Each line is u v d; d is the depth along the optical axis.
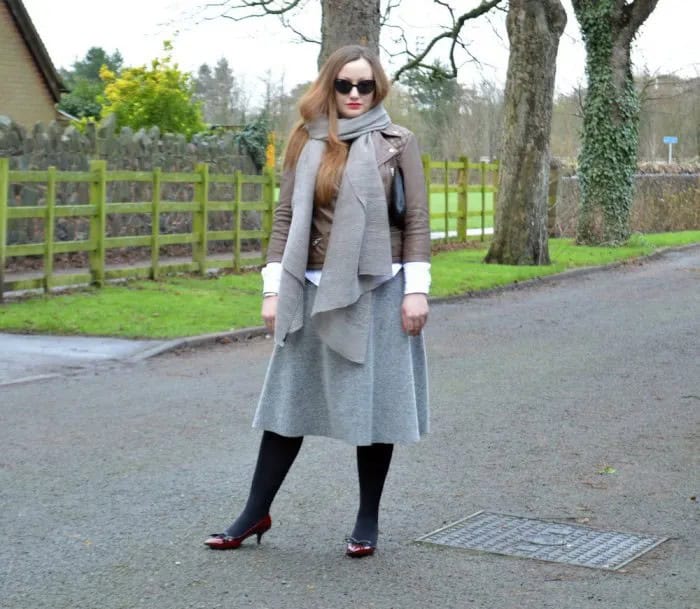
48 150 16.94
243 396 8.31
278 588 4.34
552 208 27.14
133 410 7.80
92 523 5.19
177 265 15.83
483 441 6.95
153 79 23.48
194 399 8.20
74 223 17.22
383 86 4.55
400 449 6.72
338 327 4.43
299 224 4.46
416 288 4.52
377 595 4.27
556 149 42.28
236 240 16.89
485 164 24.56
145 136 19.08
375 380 4.54
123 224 18.39
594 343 11.17
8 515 5.32
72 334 11.00
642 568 4.62
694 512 5.47
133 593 4.29
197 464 6.30
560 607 4.16
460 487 5.89
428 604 4.18
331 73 4.52
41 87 26.69
